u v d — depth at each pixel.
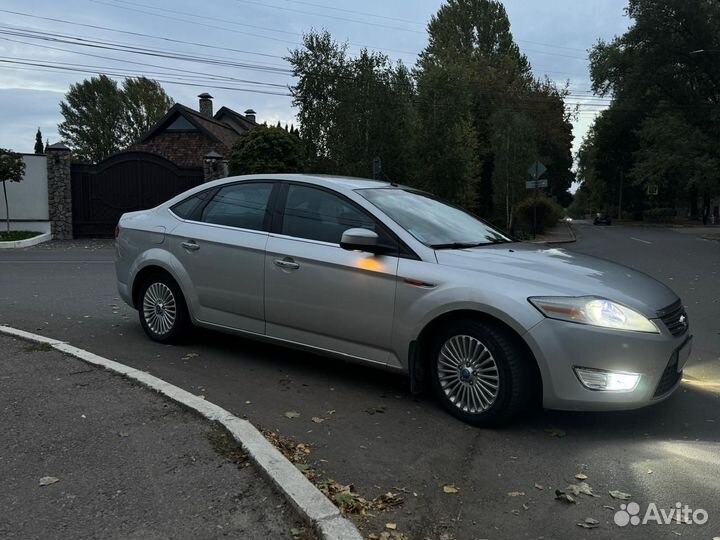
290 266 4.97
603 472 3.54
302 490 3.00
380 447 3.84
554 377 3.90
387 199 5.02
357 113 24.19
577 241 27.33
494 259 4.34
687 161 37.91
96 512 2.89
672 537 2.88
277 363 5.57
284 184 5.33
